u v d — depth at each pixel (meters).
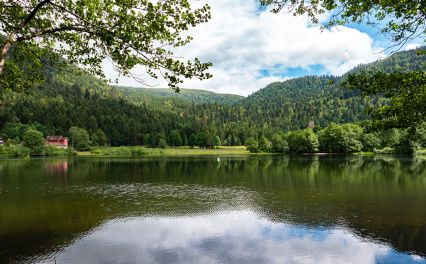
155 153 119.25
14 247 15.99
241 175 45.06
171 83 8.26
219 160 80.19
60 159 83.12
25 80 9.87
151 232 18.38
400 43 8.96
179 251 15.48
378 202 25.31
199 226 19.50
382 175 42.88
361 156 91.62
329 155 100.12
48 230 18.70
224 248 15.85
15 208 24.08
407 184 34.59
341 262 14.11
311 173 46.56
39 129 125.94
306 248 15.73
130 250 15.63
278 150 117.62
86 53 9.19
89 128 141.12
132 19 7.75
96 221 20.58
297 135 113.31
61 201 26.73
